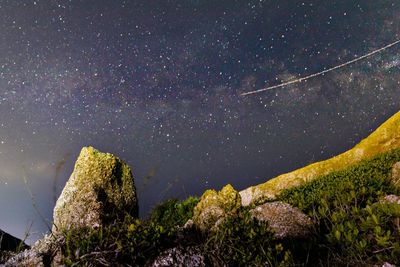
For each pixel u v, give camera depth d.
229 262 3.72
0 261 3.74
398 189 6.96
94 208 4.21
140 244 3.53
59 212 4.26
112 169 4.45
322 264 4.10
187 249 3.67
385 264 3.64
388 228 4.33
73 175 4.40
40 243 3.84
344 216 4.73
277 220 4.76
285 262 3.77
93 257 3.37
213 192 4.78
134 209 4.61
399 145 12.78
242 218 4.46
